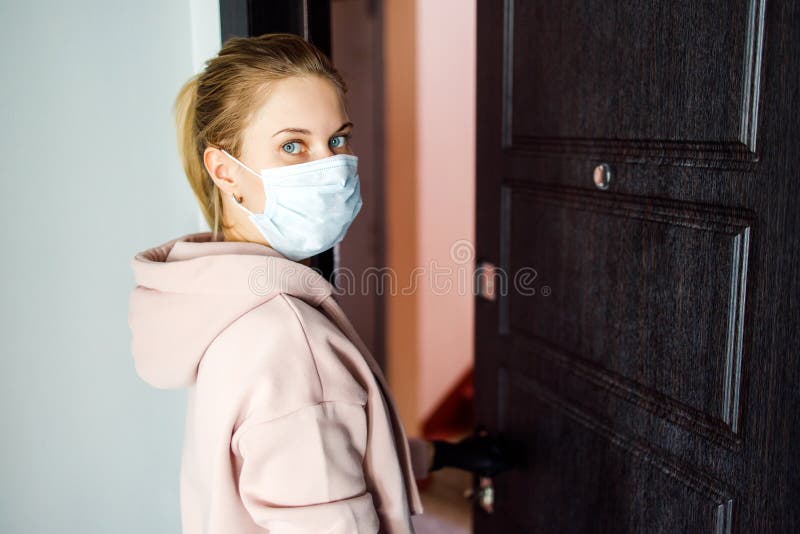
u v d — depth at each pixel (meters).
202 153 1.00
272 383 0.84
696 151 1.13
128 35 1.27
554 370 1.54
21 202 1.21
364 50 2.74
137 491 1.42
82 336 1.31
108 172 1.29
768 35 0.99
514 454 1.70
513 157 1.60
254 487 0.85
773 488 1.04
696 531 1.19
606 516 1.41
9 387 1.25
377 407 0.96
